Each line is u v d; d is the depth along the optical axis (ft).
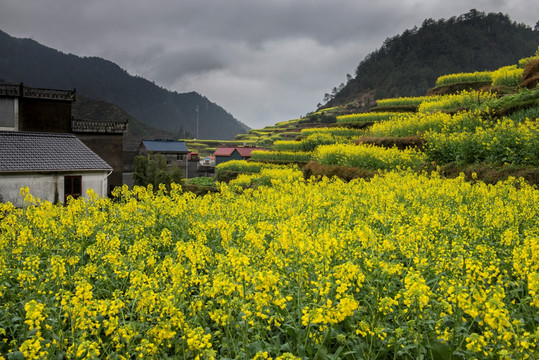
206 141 533.55
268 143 375.04
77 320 13.07
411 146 71.92
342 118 149.07
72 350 12.49
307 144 132.36
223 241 21.35
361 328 12.44
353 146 79.71
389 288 15.60
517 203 32.55
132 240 26.27
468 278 13.53
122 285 18.57
